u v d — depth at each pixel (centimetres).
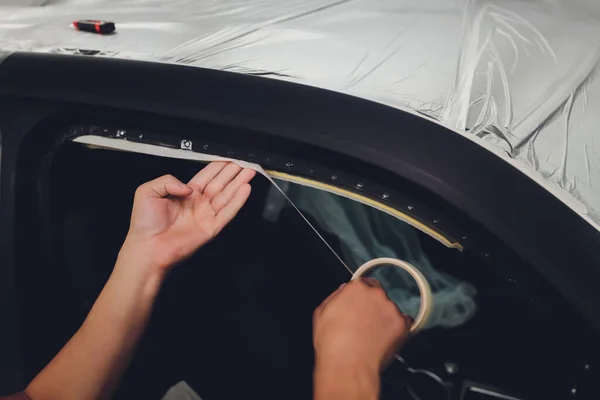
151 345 102
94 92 100
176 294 99
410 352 91
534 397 89
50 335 107
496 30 126
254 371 100
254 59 117
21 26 138
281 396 99
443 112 104
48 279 106
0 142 102
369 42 121
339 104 98
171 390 104
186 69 104
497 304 89
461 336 90
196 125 97
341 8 133
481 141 100
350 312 92
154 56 120
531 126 106
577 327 87
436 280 91
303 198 94
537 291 88
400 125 97
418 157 92
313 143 92
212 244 97
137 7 143
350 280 93
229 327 99
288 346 96
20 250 104
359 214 92
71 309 107
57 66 106
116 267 101
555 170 100
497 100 109
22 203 103
